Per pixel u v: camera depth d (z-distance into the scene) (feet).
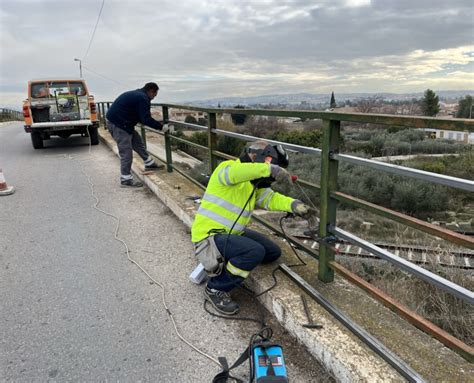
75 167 27.84
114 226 15.57
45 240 14.26
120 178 23.61
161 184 19.36
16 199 19.72
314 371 7.41
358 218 29.53
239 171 8.50
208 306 9.77
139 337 8.68
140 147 22.39
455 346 6.06
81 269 11.94
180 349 8.27
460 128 5.82
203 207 9.57
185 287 10.76
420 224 6.57
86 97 37.14
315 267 10.17
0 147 40.24
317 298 8.54
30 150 37.17
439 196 32.73
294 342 8.23
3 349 8.32
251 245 8.97
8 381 7.41
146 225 15.58
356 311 8.13
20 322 9.27
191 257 12.62
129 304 9.98
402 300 12.17
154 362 7.89
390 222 28.30
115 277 11.41
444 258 16.48
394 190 33.73
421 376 6.32
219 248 9.11
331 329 7.68
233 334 8.71
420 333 7.42
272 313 9.08
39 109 36.14
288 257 10.78
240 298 10.08
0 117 119.96
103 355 8.11
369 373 6.49
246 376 7.47
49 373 7.61
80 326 9.10
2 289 10.81
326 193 8.68
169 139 21.53
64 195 20.27
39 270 11.92
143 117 20.02
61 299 10.26
